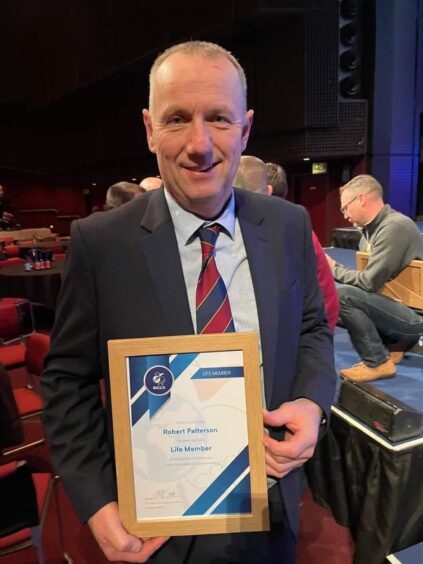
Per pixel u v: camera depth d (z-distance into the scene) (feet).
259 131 22.25
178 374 2.23
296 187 24.84
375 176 21.27
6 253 19.31
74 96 31.30
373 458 4.99
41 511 4.47
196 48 2.34
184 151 2.33
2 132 36.99
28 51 33.60
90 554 5.84
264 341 2.60
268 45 20.83
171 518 2.31
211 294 2.56
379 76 20.21
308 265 3.03
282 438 2.64
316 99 19.81
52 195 41.22
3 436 4.66
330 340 3.12
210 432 2.27
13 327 10.56
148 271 2.50
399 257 7.49
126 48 25.07
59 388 2.59
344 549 5.72
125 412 2.23
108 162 34.06
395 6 19.63
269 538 2.87
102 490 2.41
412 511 4.93
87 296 2.53
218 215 2.63
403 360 8.51
